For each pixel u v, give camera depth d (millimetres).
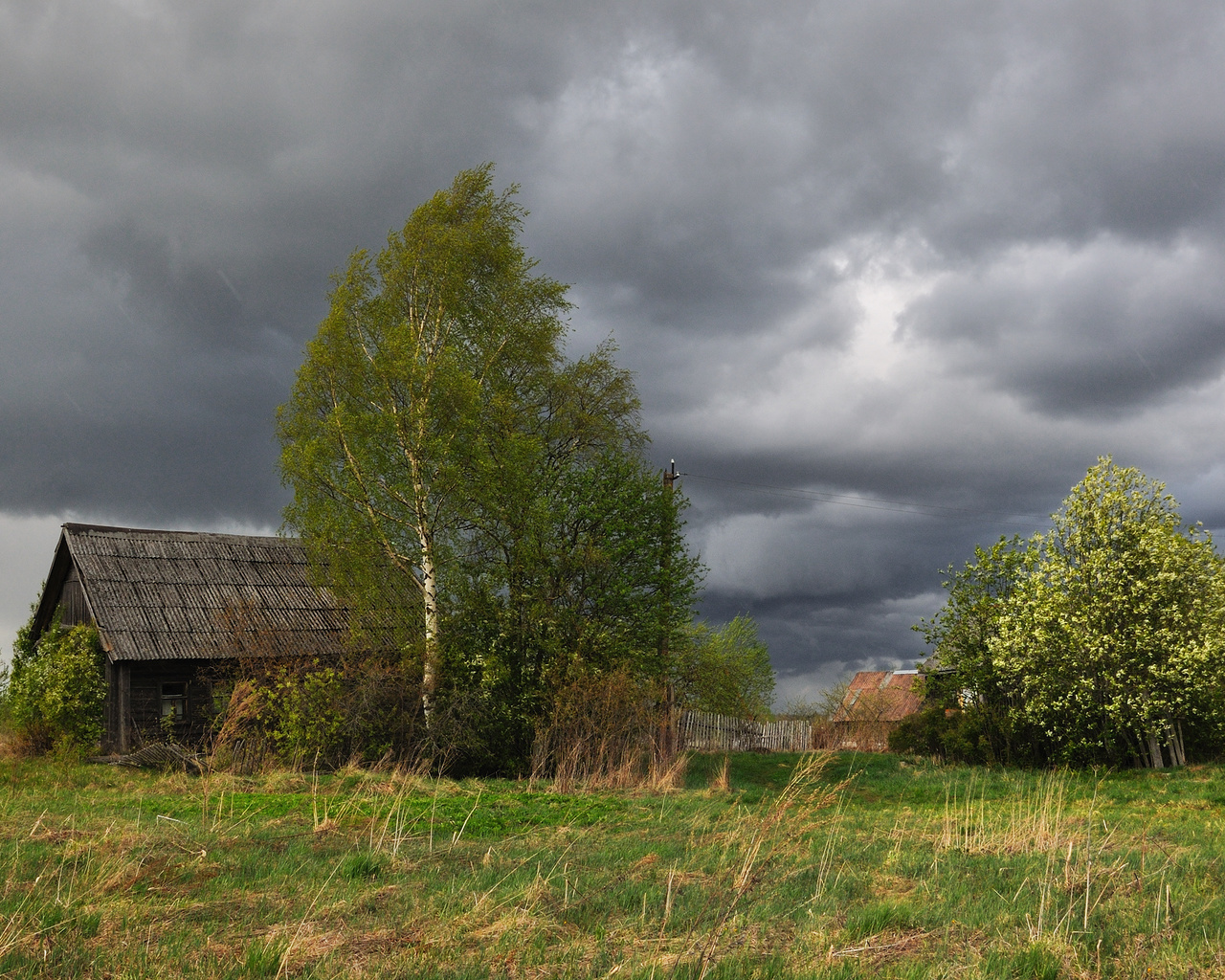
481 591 23438
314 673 21844
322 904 7633
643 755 21328
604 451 26312
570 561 24359
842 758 27438
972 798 19688
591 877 8750
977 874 8898
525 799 15992
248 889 8227
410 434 23109
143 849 9633
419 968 5762
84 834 10305
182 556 26953
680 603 26391
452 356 23297
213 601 25719
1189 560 23391
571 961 5922
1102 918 7039
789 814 12172
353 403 23734
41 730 24203
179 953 6035
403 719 21609
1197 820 14906
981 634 27078
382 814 12930
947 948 6285
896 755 28344
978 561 27469
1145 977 5734
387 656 23500
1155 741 23812
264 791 15875
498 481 23203
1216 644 21969
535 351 25172
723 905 7402
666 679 25391
